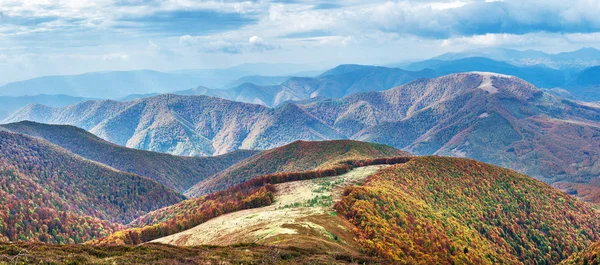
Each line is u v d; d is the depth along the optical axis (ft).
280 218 390.83
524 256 606.96
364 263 244.63
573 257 563.48
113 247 229.04
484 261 486.79
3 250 192.13
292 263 217.56
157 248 237.25
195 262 204.85
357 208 418.72
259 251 243.19
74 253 200.75
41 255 188.34
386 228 398.83
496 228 649.61
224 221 458.91
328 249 277.23
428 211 550.36
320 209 427.33
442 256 424.05
